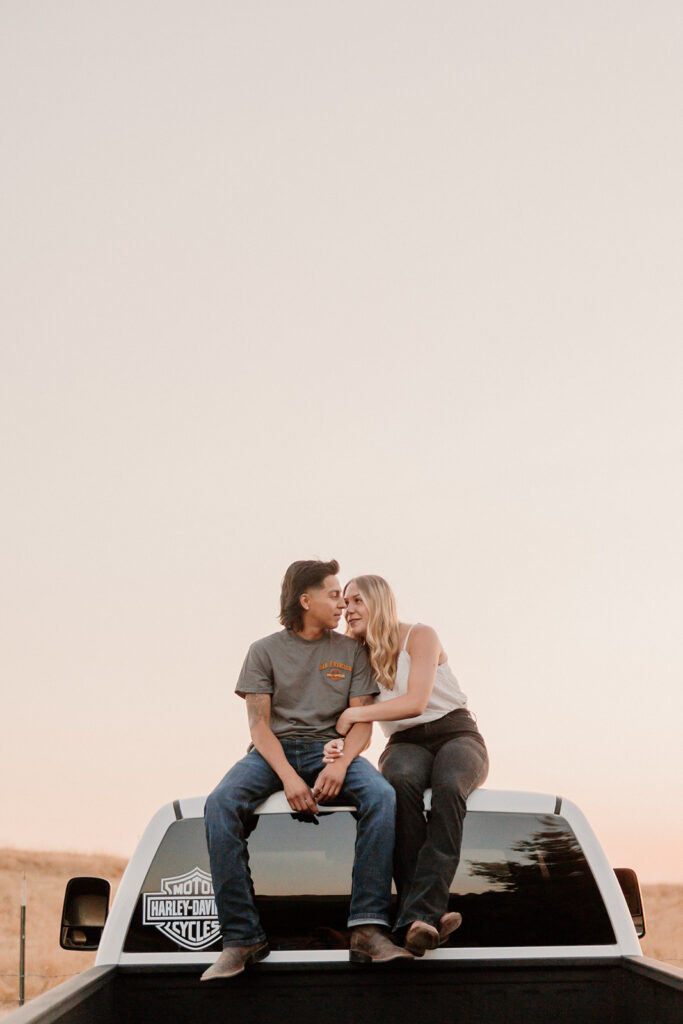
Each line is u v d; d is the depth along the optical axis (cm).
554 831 417
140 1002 401
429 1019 400
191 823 418
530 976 402
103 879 451
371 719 439
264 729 440
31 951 4181
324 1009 400
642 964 379
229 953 393
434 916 397
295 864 412
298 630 462
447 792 411
